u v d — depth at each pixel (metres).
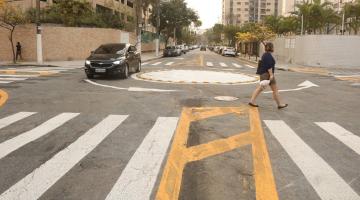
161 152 6.37
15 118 9.00
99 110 10.04
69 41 32.22
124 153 6.30
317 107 11.08
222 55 55.56
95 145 6.77
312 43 30.78
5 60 30.47
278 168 5.67
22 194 4.69
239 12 149.25
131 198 4.57
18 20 26.70
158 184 5.00
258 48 50.56
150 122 8.64
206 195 4.69
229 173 5.44
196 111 10.02
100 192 4.75
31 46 30.77
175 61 35.47
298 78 20.14
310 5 41.22
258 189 4.89
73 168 5.59
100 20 38.94
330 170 5.62
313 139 7.39
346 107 11.21
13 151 6.41
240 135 7.54
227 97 12.52
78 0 36.06
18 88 14.05
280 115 9.73
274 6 142.38
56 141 7.03
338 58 30.39
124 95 12.65
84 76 18.41
